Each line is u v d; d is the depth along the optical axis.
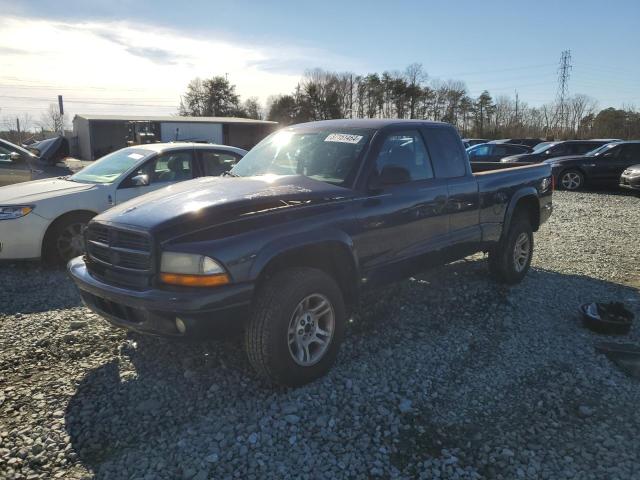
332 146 4.37
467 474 2.73
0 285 5.71
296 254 3.55
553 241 8.70
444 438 3.05
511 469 2.78
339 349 3.82
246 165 4.76
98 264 3.62
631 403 3.45
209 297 3.08
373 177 4.14
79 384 3.58
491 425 3.19
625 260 7.34
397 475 2.71
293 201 3.63
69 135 56.22
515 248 5.86
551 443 3.01
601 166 16.41
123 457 2.81
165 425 3.11
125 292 3.28
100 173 7.11
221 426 3.10
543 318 4.95
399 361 3.98
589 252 7.84
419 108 75.38
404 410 3.30
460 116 74.62
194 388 3.53
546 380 3.75
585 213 11.89
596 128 61.19
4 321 4.66
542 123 70.00
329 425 3.12
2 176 8.73
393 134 4.46
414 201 4.39
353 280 3.92
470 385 3.67
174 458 2.80
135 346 4.16
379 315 4.91
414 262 4.49
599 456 2.88
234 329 3.26
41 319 4.71
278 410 3.27
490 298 5.45
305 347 3.54
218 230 3.24
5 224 6.00
